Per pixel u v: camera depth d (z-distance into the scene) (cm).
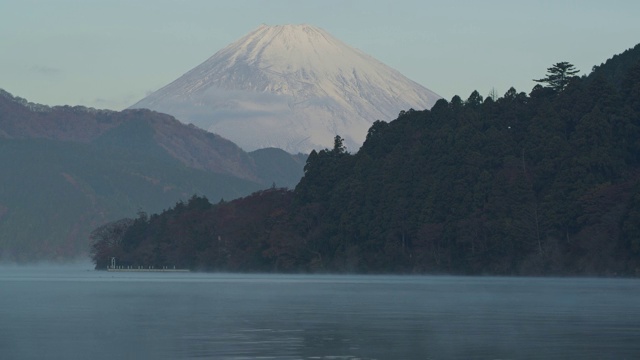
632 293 15088
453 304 12462
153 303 13112
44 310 11688
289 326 9325
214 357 7056
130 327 9262
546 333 8544
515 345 7694
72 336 8488
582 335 8369
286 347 7606
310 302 13162
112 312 11312
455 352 7294
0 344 7888
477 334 8500
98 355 7244
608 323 9469
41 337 8406
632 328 8950
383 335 8456
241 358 6988
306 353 7250
